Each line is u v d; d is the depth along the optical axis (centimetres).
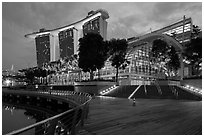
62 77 12031
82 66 4606
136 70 7762
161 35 7300
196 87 3544
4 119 3238
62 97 3391
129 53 7838
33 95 4822
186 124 998
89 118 1180
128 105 1975
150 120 1115
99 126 952
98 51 4644
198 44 3781
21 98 5578
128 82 7112
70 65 11344
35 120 3184
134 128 906
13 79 14312
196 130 866
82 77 9700
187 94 3109
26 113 3850
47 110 3966
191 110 1570
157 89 3628
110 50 4828
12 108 4566
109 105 1986
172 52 5166
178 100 2673
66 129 887
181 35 8850
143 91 3578
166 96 3138
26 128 401
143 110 1575
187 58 4262
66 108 3266
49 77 13175
